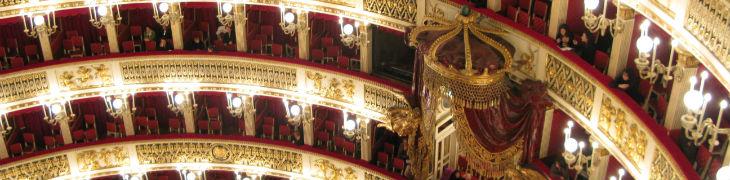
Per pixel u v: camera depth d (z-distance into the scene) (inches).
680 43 778.8
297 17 1305.4
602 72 945.5
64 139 1456.7
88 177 1489.9
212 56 1371.8
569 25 994.1
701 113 750.5
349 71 1310.3
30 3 1280.8
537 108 999.0
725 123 856.3
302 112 1419.8
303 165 1454.2
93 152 1469.0
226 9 1302.9
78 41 1391.5
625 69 919.0
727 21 681.6
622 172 930.7
